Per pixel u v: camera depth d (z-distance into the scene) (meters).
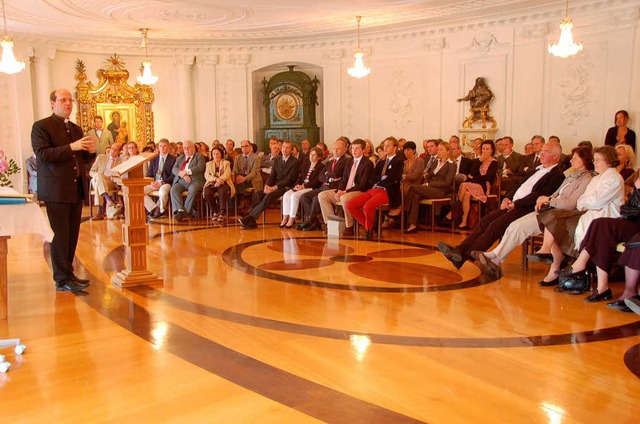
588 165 5.12
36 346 3.50
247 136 13.33
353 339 3.62
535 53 9.84
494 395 2.80
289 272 5.53
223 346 3.49
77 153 4.86
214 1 9.31
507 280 5.20
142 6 9.64
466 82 10.76
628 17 8.60
